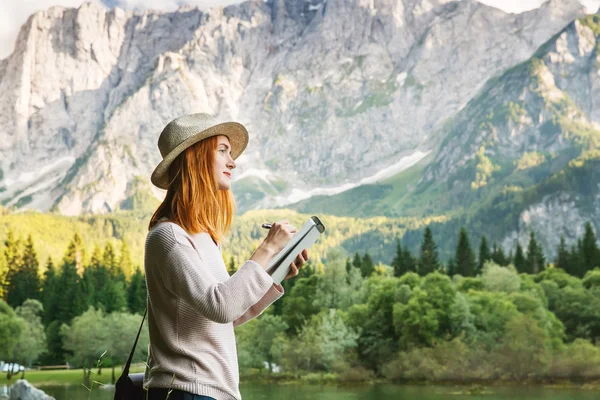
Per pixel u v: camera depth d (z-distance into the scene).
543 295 57.84
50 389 39.44
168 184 1.79
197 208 1.70
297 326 57.94
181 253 1.63
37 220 99.44
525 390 43.53
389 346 49.75
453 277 63.00
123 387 1.75
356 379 49.38
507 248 106.69
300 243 1.72
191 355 1.64
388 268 68.69
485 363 46.91
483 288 59.06
